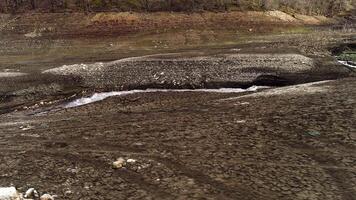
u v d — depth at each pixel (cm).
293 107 2389
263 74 3616
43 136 2188
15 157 1852
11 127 2466
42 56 5028
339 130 1975
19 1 7169
